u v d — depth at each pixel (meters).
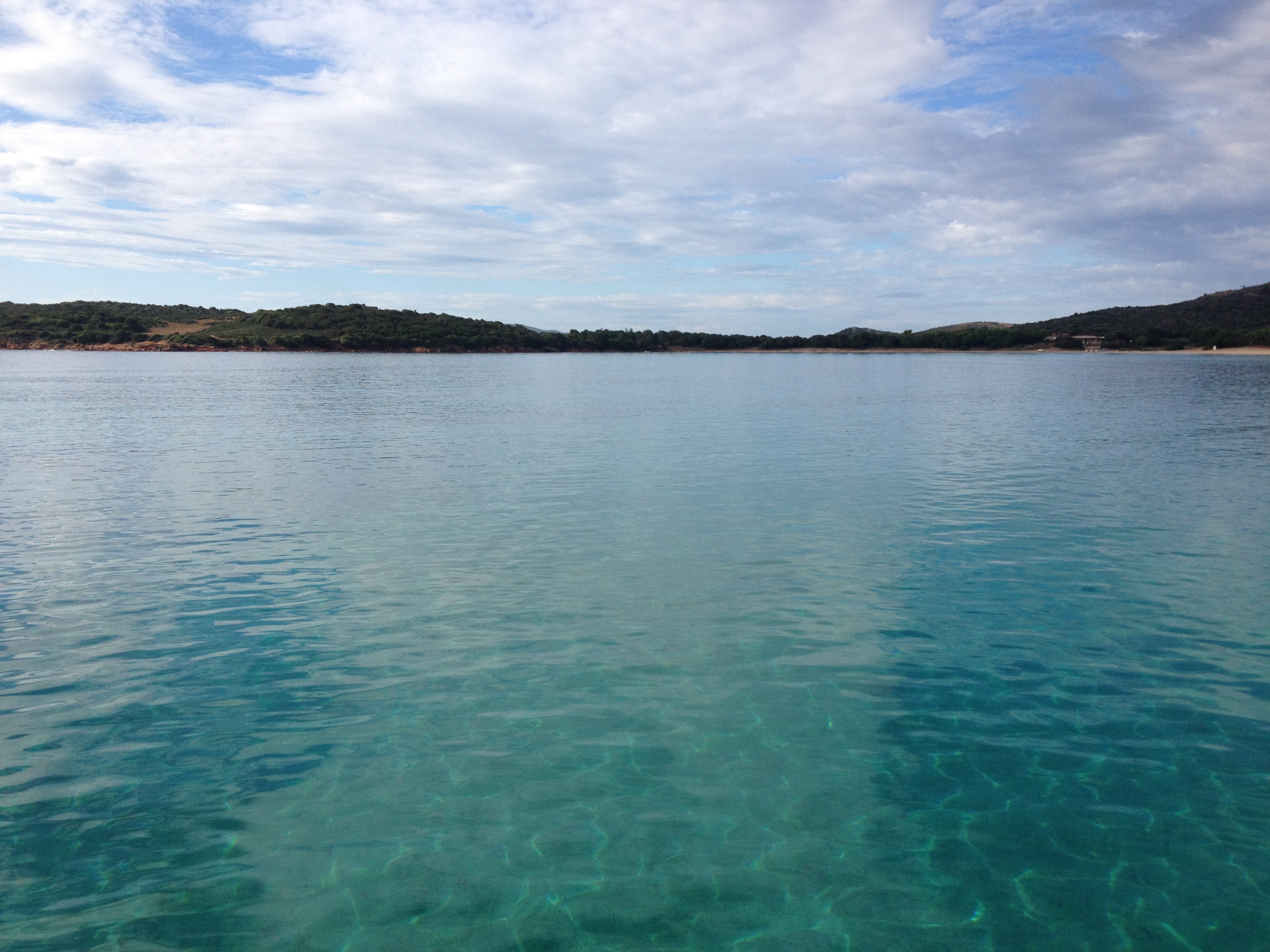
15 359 153.00
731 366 144.00
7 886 6.17
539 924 5.79
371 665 10.22
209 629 11.45
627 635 11.24
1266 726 8.60
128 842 6.71
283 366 125.88
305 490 21.77
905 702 9.21
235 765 7.89
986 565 14.55
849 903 6.02
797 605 12.43
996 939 5.66
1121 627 11.47
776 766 7.89
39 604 12.44
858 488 22.00
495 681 9.78
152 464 26.27
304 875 6.32
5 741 8.32
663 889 6.17
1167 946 5.59
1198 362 143.62
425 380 86.00
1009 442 32.56
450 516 18.59
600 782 7.62
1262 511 19.02
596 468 25.55
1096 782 7.59
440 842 6.73
